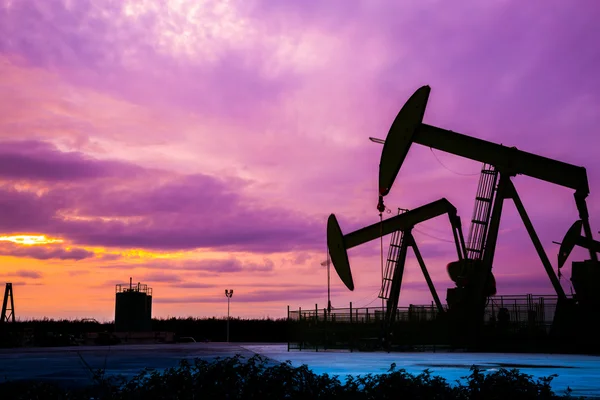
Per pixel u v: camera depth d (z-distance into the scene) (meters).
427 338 46.66
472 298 44.38
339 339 49.06
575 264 41.59
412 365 27.22
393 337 47.44
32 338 66.31
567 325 41.09
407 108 40.25
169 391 8.77
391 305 48.91
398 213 51.75
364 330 48.72
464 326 44.81
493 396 8.69
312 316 50.34
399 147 40.44
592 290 40.41
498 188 42.19
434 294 50.91
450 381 18.64
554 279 42.06
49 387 9.21
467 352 42.28
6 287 77.56
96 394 9.05
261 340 87.62
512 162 41.00
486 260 42.88
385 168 41.81
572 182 40.12
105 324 89.75
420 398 8.64
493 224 42.66
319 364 27.80
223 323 89.88
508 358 33.88
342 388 8.88
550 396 8.84
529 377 9.08
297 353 40.81
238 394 8.70
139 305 77.88
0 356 38.00
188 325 90.50
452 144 40.97
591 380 19.48
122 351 44.34
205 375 8.91
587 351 39.81
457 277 45.00
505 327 43.38
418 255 51.28
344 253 52.34
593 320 40.03
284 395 8.74
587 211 40.28
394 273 50.00
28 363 29.94
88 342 69.75
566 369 24.56
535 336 41.84
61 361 31.52
